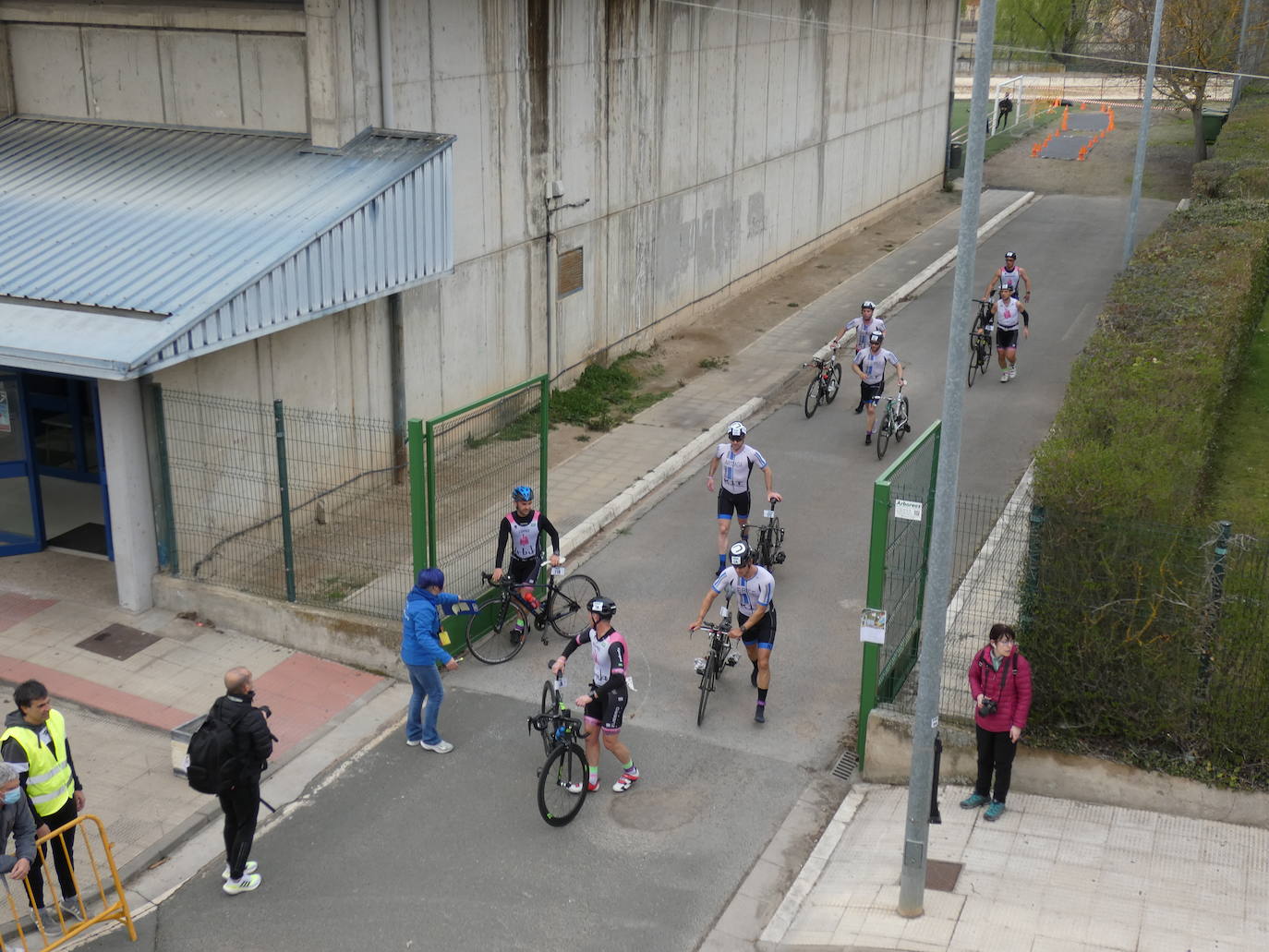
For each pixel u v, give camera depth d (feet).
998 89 152.97
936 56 113.50
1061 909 27.61
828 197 94.73
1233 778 30.60
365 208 43.86
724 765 34.65
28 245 42.75
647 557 47.34
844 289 85.51
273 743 35.14
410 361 51.80
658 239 71.31
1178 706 30.99
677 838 31.60
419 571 38.45
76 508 48.32
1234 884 28.27
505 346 58.59
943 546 25.61
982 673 30.94
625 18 63.52
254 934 28.04
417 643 33.60
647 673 39.17
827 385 63.05
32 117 52.26
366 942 27.81
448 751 35.14
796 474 55.11
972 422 60.03
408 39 48.98
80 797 27.58
